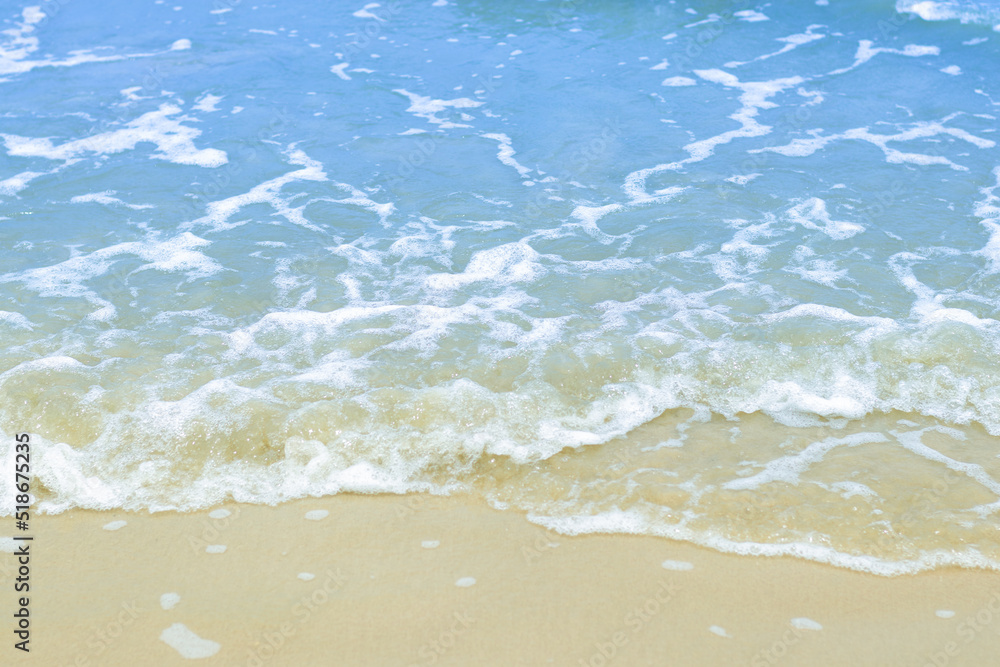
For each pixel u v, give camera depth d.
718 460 4.85
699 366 5.59
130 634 3.75
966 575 4.03
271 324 6.17
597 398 5.36
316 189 8.56
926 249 7.05
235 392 5.32
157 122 10.29
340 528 4.43
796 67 11.32
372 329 6.09
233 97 10.97
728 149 9.16
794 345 5.79
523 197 8.29
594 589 3.99
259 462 4.87
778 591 3.96
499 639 3.71
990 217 7.52
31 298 6.55
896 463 4.77
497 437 5.03
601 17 13.36
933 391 5.35
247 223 7.87
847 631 3.73
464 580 4.06
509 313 6.30
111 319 6.28
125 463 4.84
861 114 9.91
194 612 3.88
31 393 5.30
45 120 10.38
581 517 4.46
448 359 5.71
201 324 6.21
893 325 5.89
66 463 4.83
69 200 8.38
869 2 13.11
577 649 3.65
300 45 12.73
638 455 4.91
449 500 4.62
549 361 5.66
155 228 7.80
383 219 7.93
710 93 10.64
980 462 4.76
